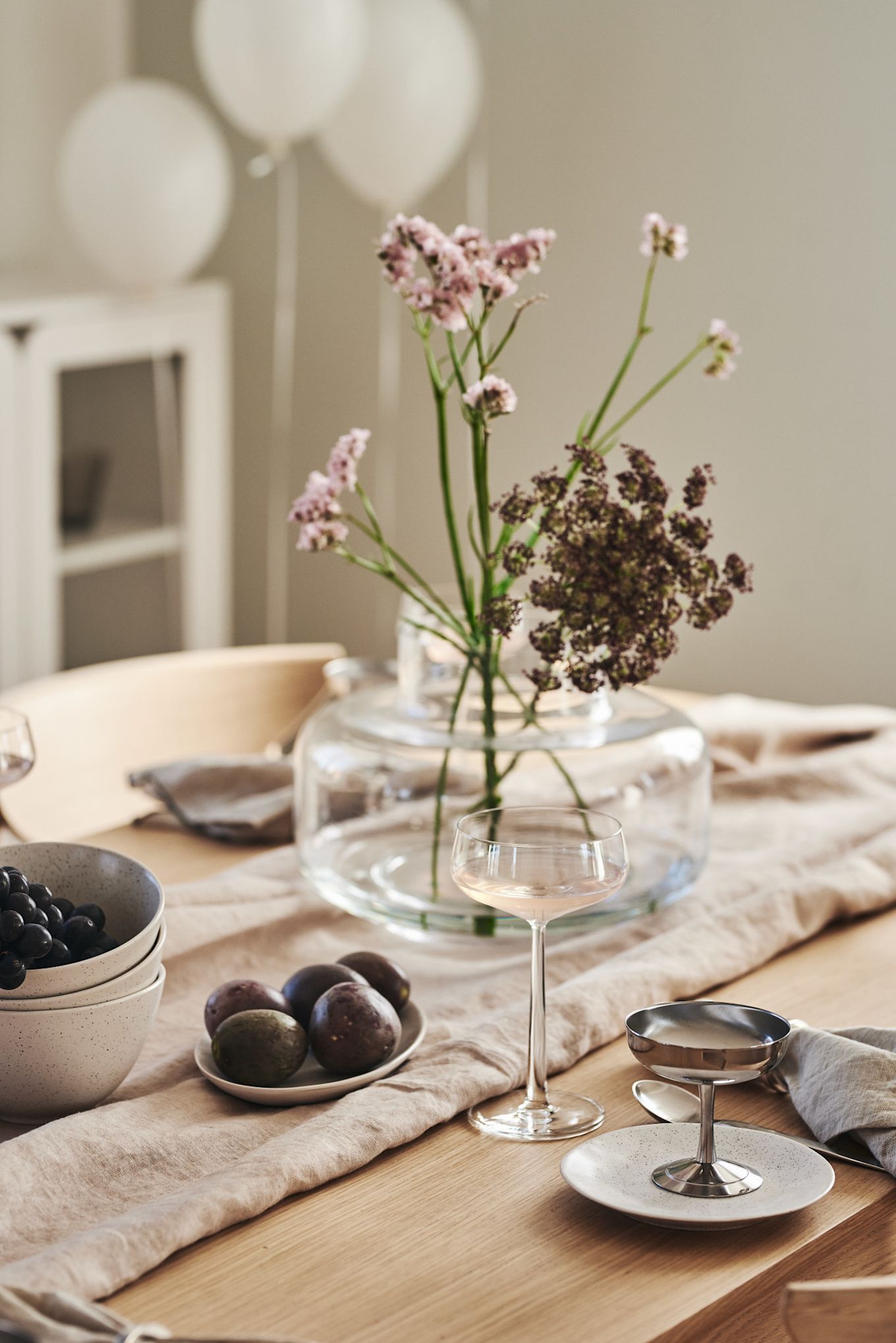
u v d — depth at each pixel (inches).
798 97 95.5
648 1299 30.5
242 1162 34.2
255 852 60.1
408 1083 38.4
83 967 36.8
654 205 103.4
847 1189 35.0
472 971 48.1
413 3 100.2
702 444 104.0
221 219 115.1
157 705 77.0
